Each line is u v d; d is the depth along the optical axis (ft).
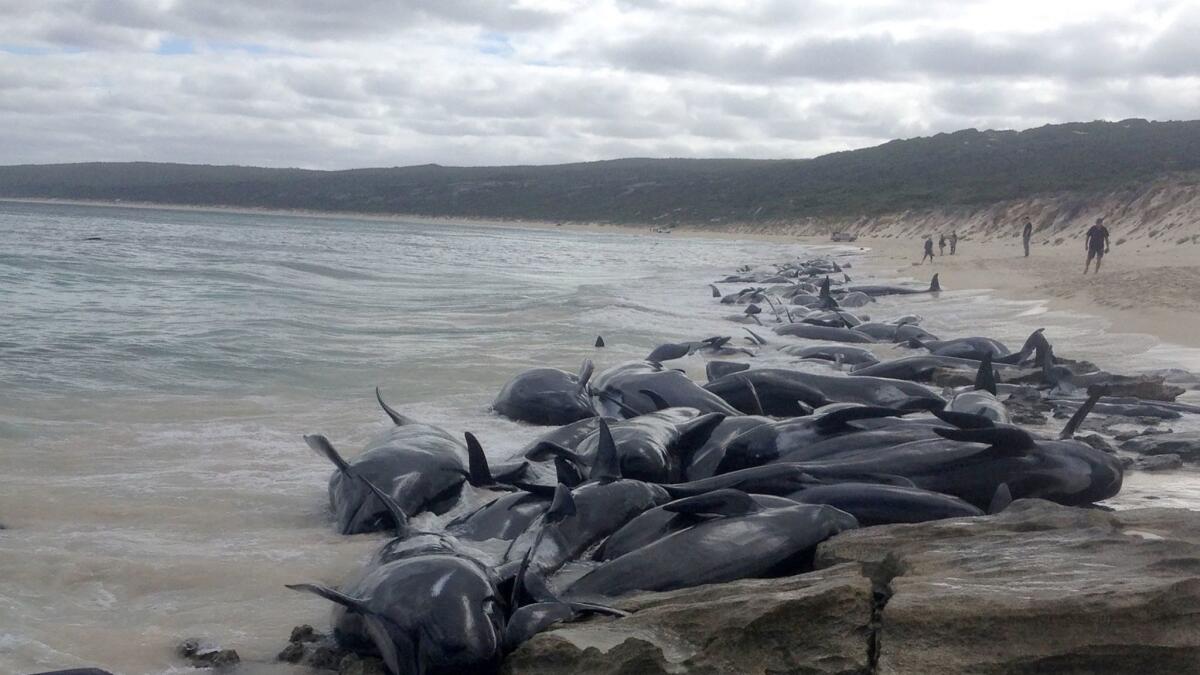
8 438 35.76
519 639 18.76
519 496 26.94
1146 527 22.38
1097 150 335.26
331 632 20.71
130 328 61.62
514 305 88.79
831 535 23.39
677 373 40.81
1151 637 17.26
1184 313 72.74
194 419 40.11
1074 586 18.34
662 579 21.84
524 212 538.47
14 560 23.84
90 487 30.37
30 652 19.17
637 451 29.19
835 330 68.64
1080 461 27.94
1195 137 337.11
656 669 17.76
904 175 389.39
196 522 27.55
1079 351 61.36
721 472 30.73
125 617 21.26
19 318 63.72
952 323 77.82
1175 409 43.57
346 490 28.12
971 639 17.63
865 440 30.04
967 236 249.14
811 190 405.80
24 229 214.69
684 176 556.92
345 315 76.38
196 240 202.69
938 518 25.44
